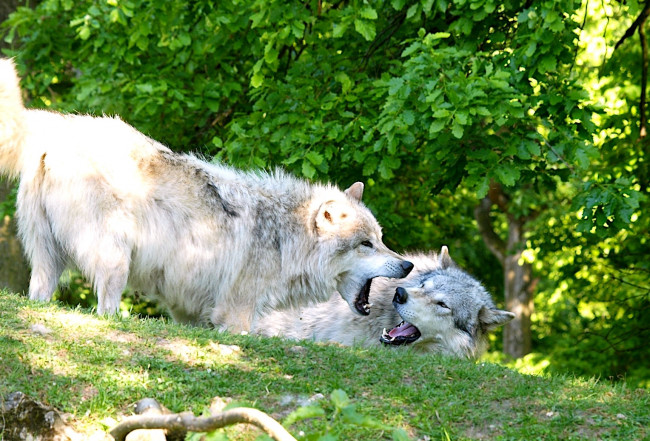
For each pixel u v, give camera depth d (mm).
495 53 14508
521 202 23641
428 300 11141
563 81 13711
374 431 7156
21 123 9250
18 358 7383
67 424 6793
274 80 15719
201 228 10016
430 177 16422
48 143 9344
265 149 14773
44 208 9500
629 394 8516
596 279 20438
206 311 10492
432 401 7828
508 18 14828
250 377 7922
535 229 22844
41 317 8398
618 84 19047
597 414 7746
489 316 11633
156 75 16344
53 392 7047
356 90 14828
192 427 5355
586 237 18844
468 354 11422
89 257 9367
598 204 13078
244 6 15188
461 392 8117
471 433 7367
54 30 17922
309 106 14875
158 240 9766
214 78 16969
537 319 32906
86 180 9312
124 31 16469
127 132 9852
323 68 15336
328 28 15266
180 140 17688
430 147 13719
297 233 10664
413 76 13102
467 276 12023
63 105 17922
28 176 9359
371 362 8711
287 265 10609
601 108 13586
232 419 5191
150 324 8930
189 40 15750
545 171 14961
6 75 9172
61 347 7793
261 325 11836
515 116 12688
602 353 20062
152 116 17266
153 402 7055
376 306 11570
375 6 14664
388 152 14047
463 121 12258
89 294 21812
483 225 29250
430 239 22406
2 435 6719
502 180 13211
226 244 10180
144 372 7668
